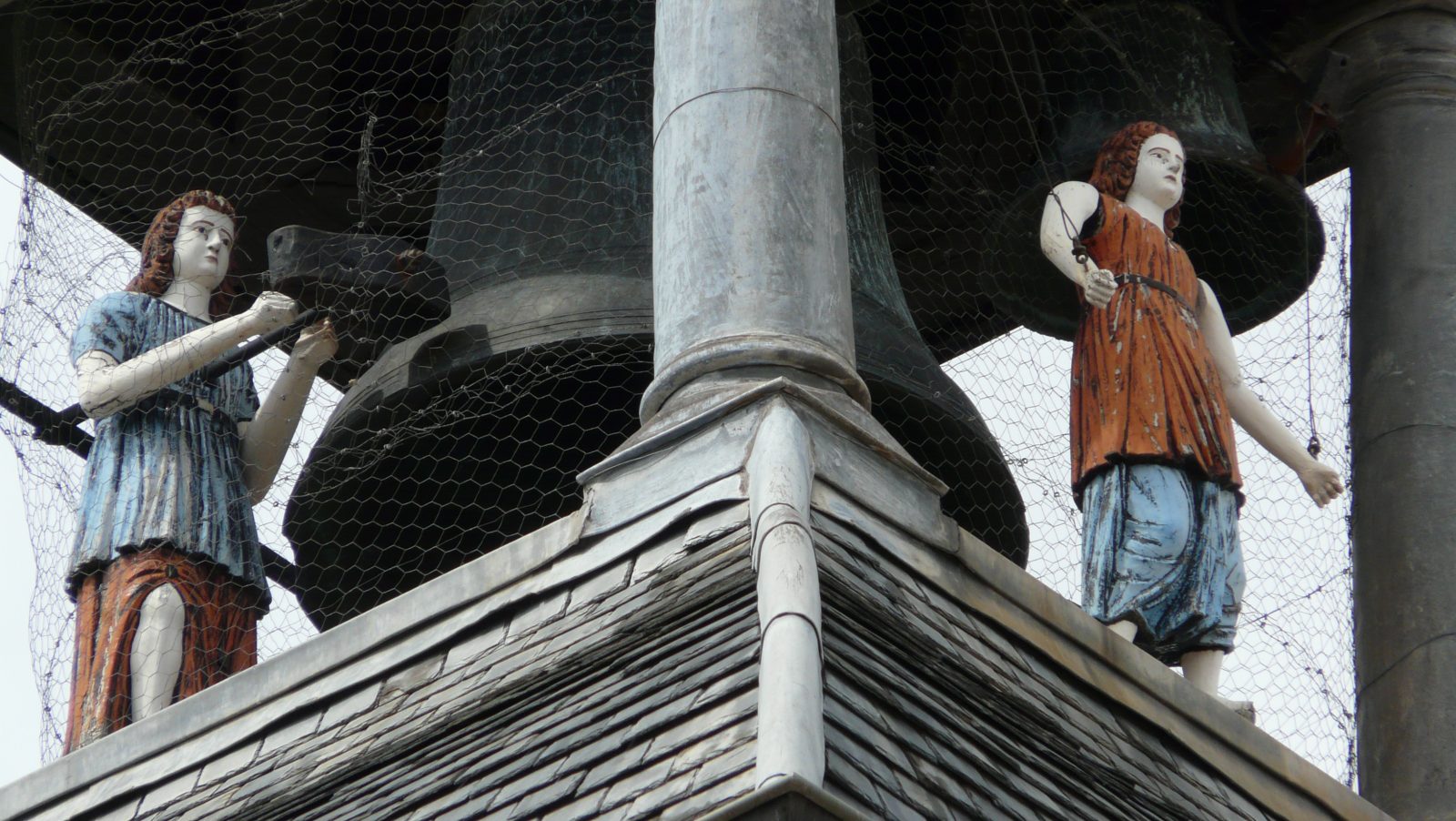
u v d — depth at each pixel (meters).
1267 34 24.31
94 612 20.36
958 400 20.84
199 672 20.31
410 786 17.12
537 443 21.12
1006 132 23.30
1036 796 16.61
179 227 21.75
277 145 24.52
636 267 20.77
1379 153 24.00
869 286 21.06
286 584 21.77
